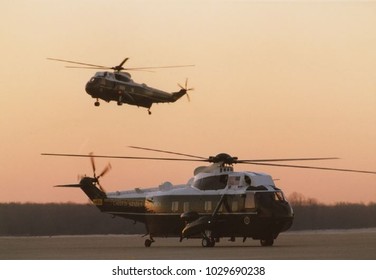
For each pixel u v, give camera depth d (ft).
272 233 490.90
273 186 495.00
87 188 559.38
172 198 513.45
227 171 504.02
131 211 544.21
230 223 490.90
